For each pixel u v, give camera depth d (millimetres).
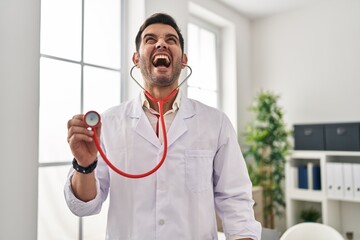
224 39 3154
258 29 3291
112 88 2074
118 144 1005
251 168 2945
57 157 1756
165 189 958
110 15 2082
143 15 2070
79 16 1902
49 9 1747
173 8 2305
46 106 1716
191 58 2793
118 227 965
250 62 3311
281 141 2695
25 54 1462
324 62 2859
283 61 3111
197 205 968
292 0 2850
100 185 1006
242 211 947
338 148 2463
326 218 2432
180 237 938
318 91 2883
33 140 1477
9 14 1407
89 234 1884
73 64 1857
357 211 2617
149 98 1035
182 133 1011
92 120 813
